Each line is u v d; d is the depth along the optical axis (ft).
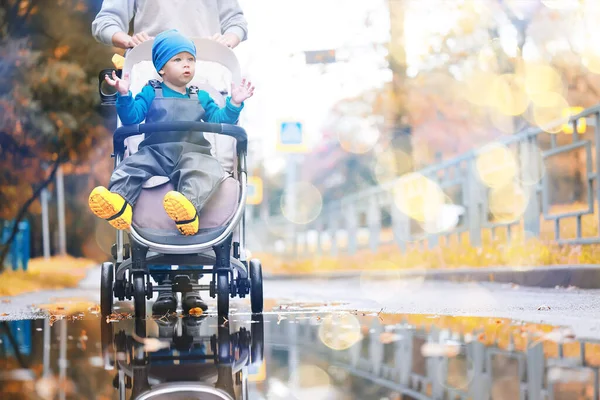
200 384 6.23
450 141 57.88
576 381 5.88
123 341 9.61
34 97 36.91
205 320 13.10
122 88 13.61
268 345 8.91
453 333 9.70
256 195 104.83
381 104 60.23
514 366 6.70
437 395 5.46
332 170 112.88
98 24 16.52
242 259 14.90
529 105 45.03
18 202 42.29
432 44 52.75
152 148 13.48
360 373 6.59
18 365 7.41
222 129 13.64
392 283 36.04
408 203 50.67
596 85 44.98
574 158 43.24
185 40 14.66
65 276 51.85
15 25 36.50
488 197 38.37
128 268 14.32
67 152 40.65
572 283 23.35
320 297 23.53
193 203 12.69
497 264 34.37
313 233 82.07
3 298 28.09
